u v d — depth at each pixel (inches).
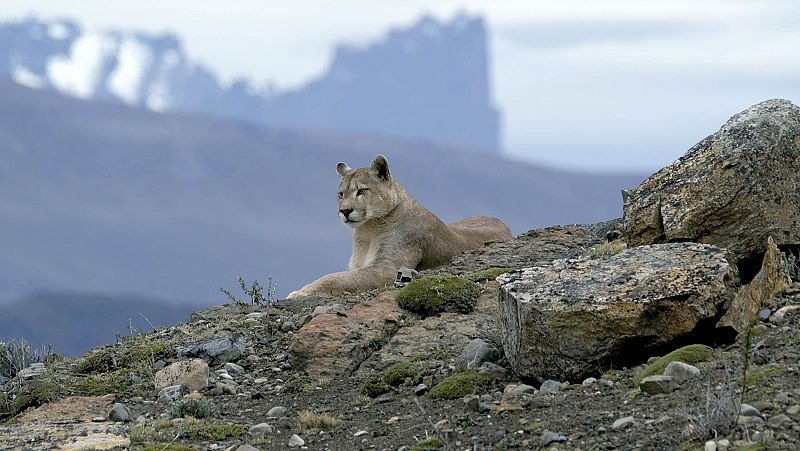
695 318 436.5
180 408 485.4
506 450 372.8
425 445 387.5
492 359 490.3
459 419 414.6
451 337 543.5
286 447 422.3
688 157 537.6
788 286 486.9
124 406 499.2
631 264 462.0
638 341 438.0
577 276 460.8
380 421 443.2
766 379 384.5
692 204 515.5
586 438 366.0
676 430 353.4
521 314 445.4
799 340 421.7
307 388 520.1
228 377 544.7
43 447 435.2
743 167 511.5
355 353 541.3
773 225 504.7
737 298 450.9
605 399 406.6
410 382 492.7
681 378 404.2
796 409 350.6
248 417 482.6
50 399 537.6
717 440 337.1
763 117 529.7
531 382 450.6
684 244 473.7
